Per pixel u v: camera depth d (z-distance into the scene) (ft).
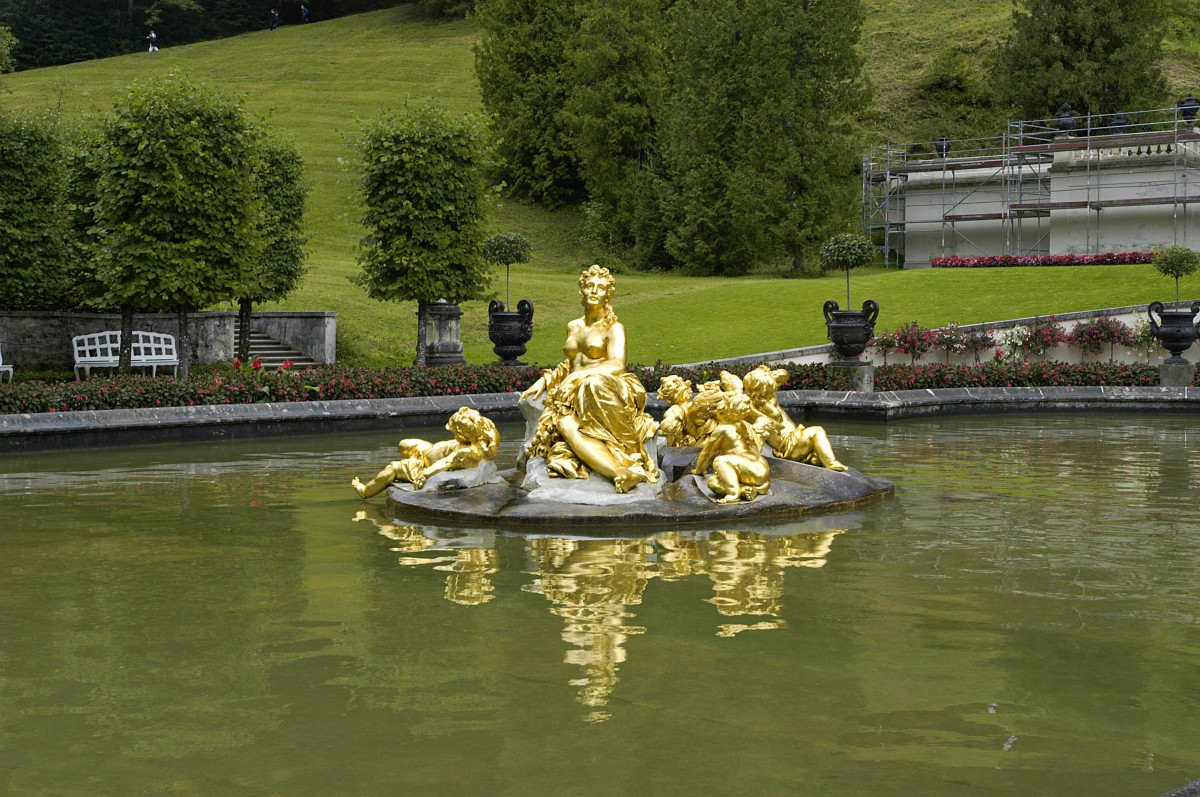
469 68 244.42
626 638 14.75
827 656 13.91
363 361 87.92
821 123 148.15
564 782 10.01
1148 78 166.09
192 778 10.17
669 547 21.36
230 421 45.91
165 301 61.57
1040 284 102.01
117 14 272.51
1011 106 175.32
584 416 25.96
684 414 29.12
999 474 33.24
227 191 63.16
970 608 16.43
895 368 66.33
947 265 133.39
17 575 19.08
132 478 33.06
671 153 157.69
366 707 12.02
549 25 190.19
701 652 14.08
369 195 78.38
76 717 11.80
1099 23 167.02
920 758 10.58
